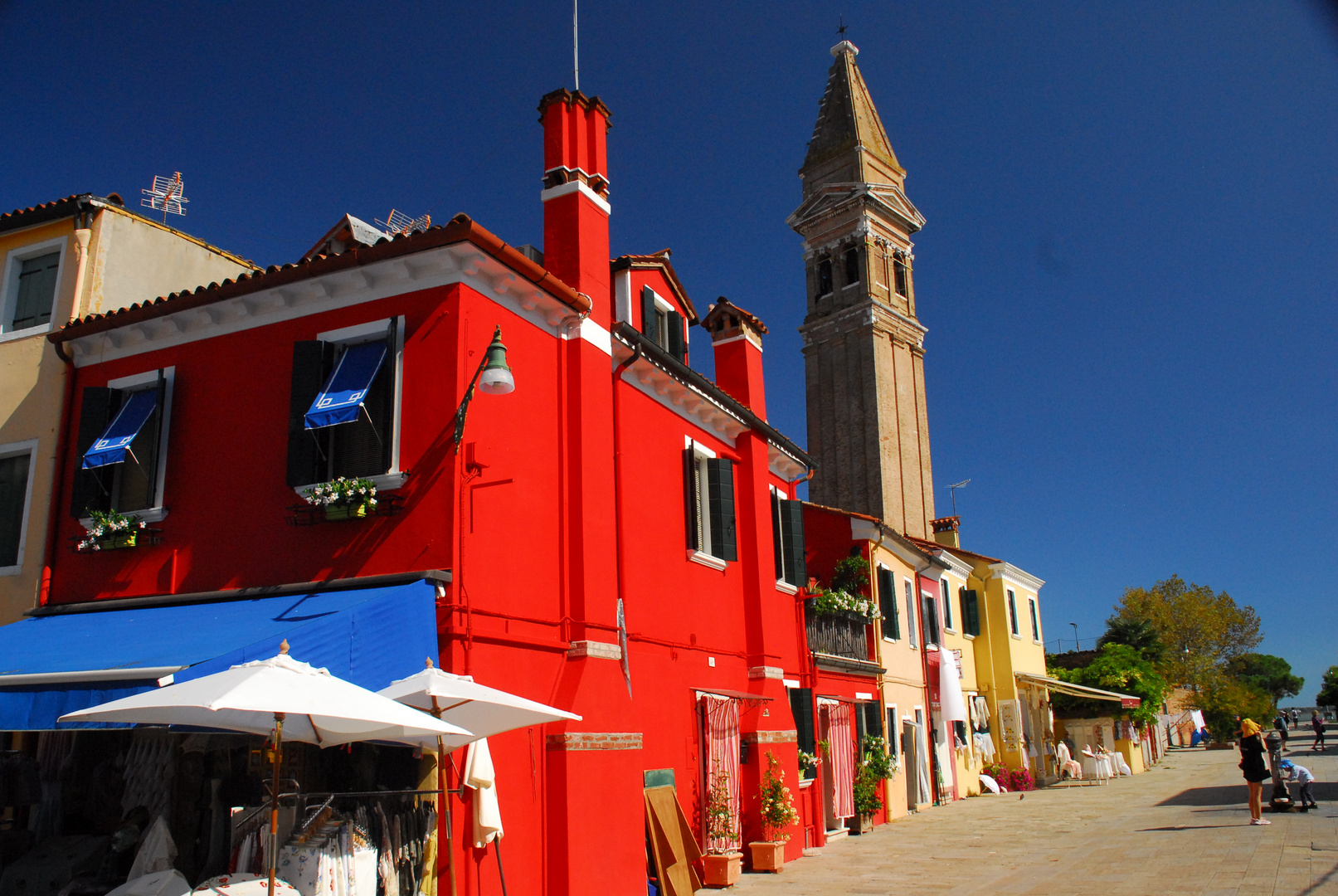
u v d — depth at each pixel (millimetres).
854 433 47562
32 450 12078
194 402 11180
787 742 15578
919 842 17141
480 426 9820
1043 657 37406
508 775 9641
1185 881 10812
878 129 53844
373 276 10297
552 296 11156
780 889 12359
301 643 7836
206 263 14406
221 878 7012
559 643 10656
